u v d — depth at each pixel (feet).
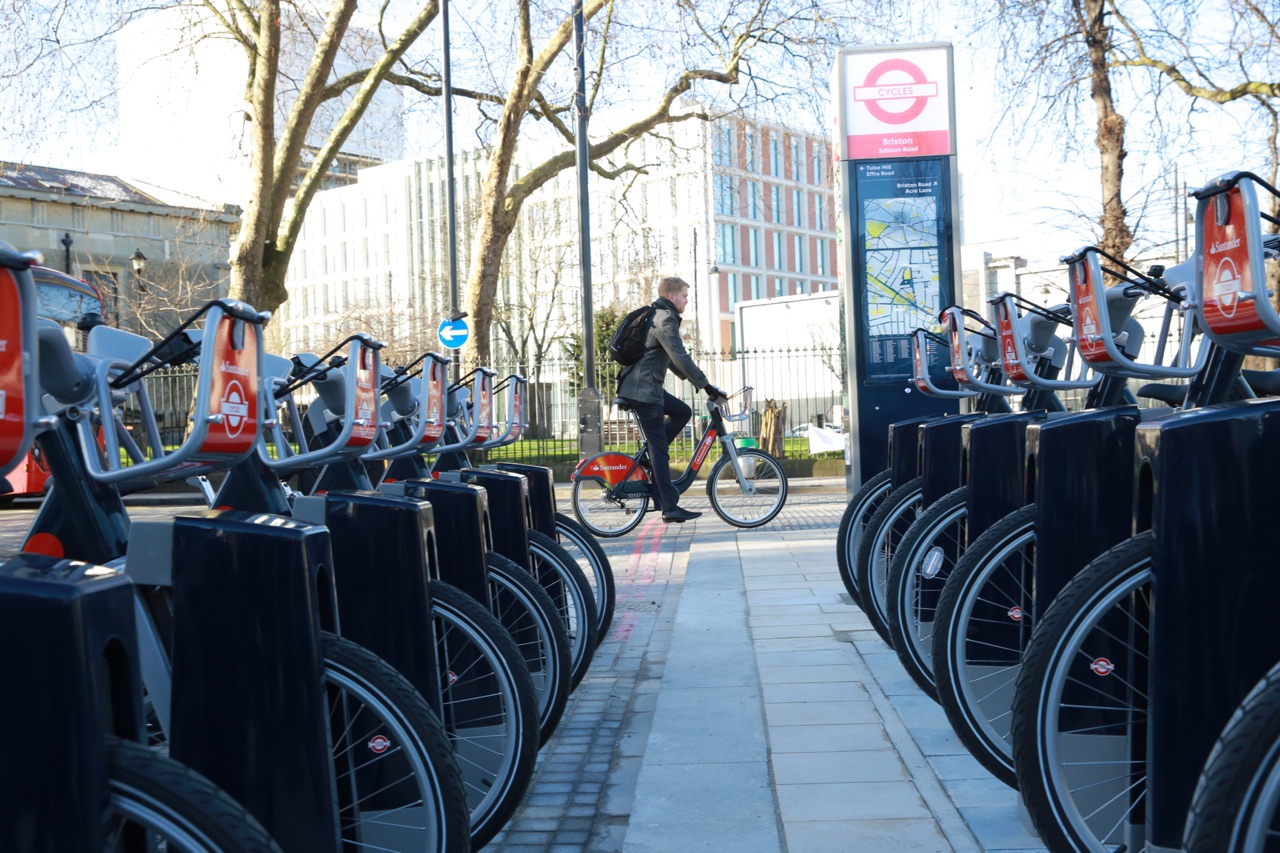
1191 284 11.18
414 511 10.40
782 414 69.62
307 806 7.77
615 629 22.17
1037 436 11.11
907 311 26.30
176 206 132.57
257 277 57.77
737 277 248.11
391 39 68.64
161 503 59.31
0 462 6.07
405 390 15.20
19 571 6.31
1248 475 7.84
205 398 8.18
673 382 103.55
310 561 7.98
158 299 89.51
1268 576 7.80
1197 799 6.04
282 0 62.75
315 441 13.52
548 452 67.67
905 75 26.32
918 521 14.96
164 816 6.12
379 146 73.87
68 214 126.82
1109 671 10.03
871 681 17.01
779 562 30.50
